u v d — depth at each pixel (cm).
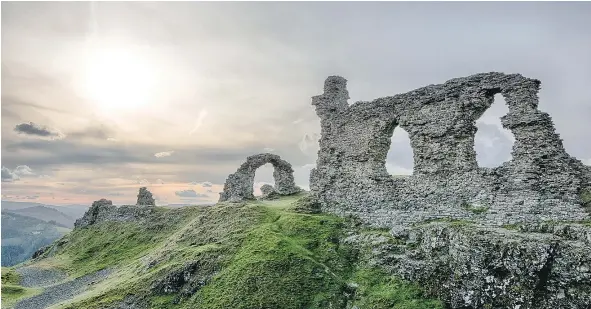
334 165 3519
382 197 3064
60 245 5825
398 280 2277
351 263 2562
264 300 2172
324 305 2178
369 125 3309
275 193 4969
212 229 3375
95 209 6391
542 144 2427
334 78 3794
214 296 2294
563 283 1769
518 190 2442
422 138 2944
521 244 1912
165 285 2547
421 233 2472
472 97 2728
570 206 2262
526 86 2523
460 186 2692
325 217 3203
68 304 2614
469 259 2056
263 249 2636
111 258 4350
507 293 1877
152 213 5338
